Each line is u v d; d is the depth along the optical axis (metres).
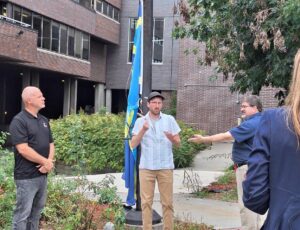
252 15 7.96
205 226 6.50
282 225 2.12
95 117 16.56
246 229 5.23
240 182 5.16
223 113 26.42
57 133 13.60
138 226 6.12
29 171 5.01
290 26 7.19
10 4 24.31
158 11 34.53
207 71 26.59
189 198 8.86
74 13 30.22
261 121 2.29
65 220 5.82
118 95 39.75
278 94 8.78
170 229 5.79
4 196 5.87
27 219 5.20
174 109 30.70
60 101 36.53
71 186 6.53
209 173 12.63
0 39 20.73
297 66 2.18
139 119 5.78
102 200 6.06
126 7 36.56
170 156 5.77
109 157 13.57
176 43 34.34
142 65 6.60
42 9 26.88
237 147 5.11
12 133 4.98
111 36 35.31
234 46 8.48
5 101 31.42
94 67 35.28
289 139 2.15
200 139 5.34
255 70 8.42
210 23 8.92
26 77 28.16
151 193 5.74
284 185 2.15
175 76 34.44
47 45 27.67
